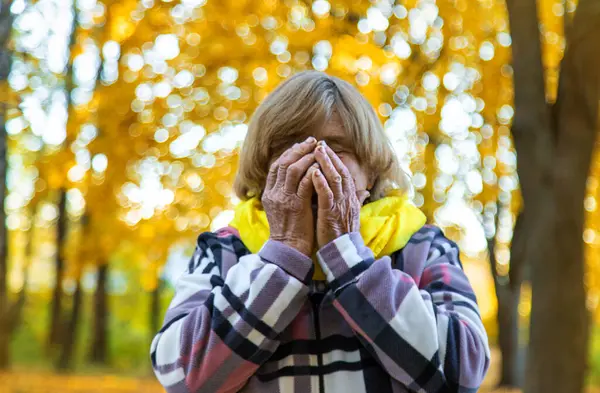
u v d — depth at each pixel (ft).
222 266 4.31
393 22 19.58
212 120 19.60
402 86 20.25
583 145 14.67
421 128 22.09
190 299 4.19
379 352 3.65
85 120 19.44
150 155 19.84
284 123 4.29
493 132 24.26
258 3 18.21
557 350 14.73
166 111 19.35
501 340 36.63
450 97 22.09
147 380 46.06
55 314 59.36
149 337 58.90
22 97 17.10
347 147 4.29
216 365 3.73
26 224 60.70
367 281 3.72
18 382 36.22
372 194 4.57
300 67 18.26
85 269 26.94
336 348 3.83
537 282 15.07
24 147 33.99
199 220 24.63
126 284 77.30
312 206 4.12
